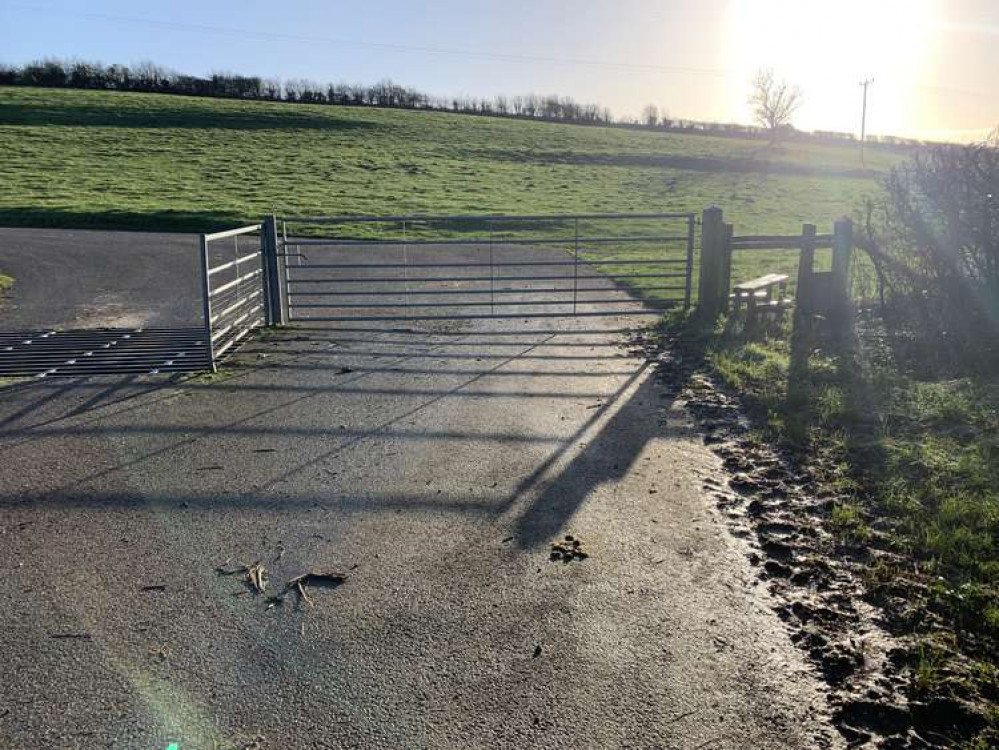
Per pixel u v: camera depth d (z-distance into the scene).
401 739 2.75
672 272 15.76
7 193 26.33
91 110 46.84
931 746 2.71
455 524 4.43
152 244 18.94
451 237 22.22
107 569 3.90
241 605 3.59
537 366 8.16
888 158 60.91
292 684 3.04
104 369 8.01
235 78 64.06
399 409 6.63
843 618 3.47
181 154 36.66
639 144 53.25
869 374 7.14
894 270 9.48
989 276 8.47
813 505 4.62
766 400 6.54
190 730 2.78
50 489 4.90
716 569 3.92
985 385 6.55
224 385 7.39
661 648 3.28
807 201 36.06
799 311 9.88
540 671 3.12
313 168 35.06
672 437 5.88
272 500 4.75
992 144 8.59
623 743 2.73
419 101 68.38
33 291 13.22
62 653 3.22
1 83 59.03
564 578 3.84
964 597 3.51
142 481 5.04
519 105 70.56
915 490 4.68
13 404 6.74
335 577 3.83
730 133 72.00
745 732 2.79
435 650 3.26
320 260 17.11
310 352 8.82
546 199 30.98
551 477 5.12
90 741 2.72
